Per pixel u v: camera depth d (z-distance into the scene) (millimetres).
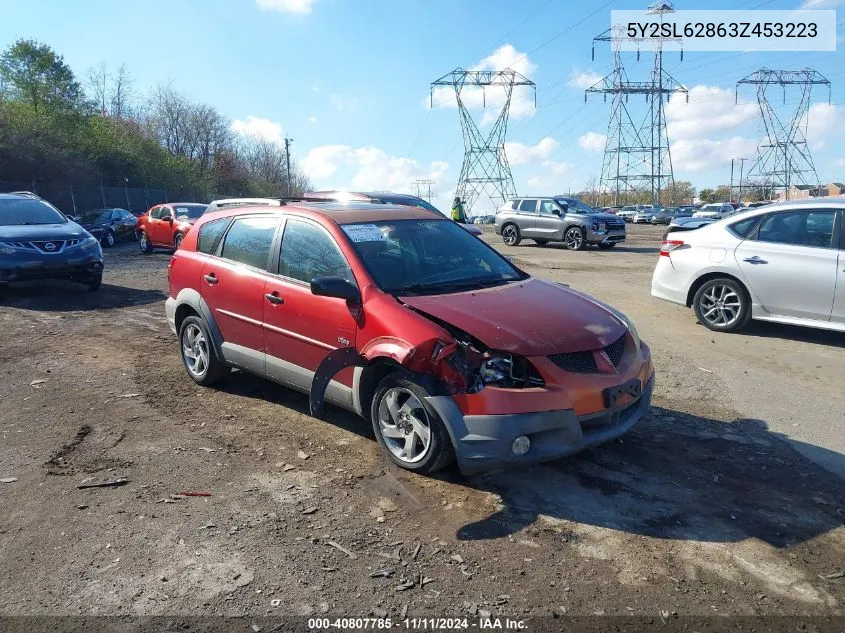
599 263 16828
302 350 4793
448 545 3354
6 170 30344
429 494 3891
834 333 8219
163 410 5348
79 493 3891
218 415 5234
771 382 6207
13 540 3375
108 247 24141
